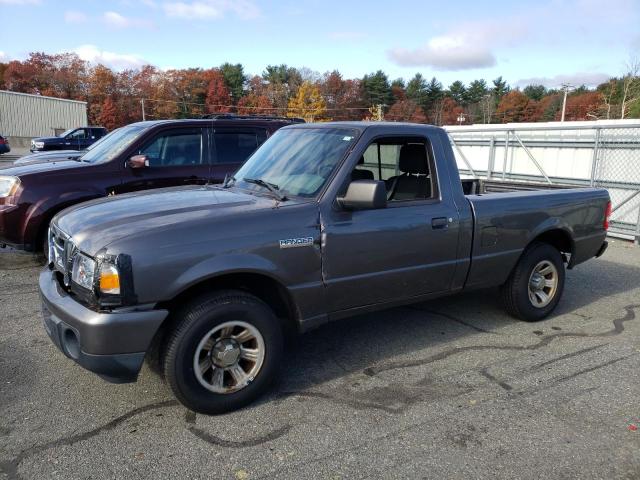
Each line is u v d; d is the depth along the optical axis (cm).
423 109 9906
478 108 9731
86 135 2752
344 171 384
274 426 331
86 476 281
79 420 334
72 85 8338
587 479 285
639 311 562
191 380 329
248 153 761
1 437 315
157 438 316
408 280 418
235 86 9794
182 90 8875
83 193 645
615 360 436
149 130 694
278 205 366
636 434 328
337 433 325
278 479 281
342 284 382
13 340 454
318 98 8662
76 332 310
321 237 366
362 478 283
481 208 452
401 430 328
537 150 1168
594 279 693
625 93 4750
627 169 984
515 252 484
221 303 332
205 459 297
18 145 4344
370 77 9600
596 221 553
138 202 382
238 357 346
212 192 417
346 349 450
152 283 310
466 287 464
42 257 736
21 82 8112
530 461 299
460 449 309
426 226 416
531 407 358
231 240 334
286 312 387
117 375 313
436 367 417
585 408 358
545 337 484
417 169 442
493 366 421
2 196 629
